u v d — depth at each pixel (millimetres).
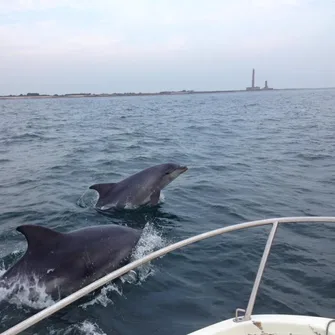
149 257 4336
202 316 5602
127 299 6020
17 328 3311
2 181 14016
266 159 18078
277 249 7801
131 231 7598
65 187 12914
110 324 5430
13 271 6270
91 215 10039
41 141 25344
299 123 35969
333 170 15531
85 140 25469
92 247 6703
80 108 87312
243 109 64438
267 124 35812
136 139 25766
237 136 27156
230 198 11633
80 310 5746
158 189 11180
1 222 9656
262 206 10859
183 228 9078
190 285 6422
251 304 4215
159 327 5363
